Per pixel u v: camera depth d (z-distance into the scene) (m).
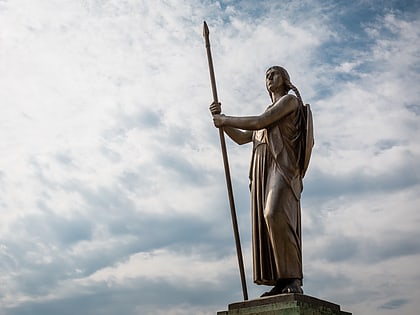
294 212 16.02
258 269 16.25
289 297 14.69
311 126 16.70
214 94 17.72
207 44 18.48
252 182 16.77
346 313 15.97
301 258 16.05
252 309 14.95
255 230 16.44
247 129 16.83
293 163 16.36
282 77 17.48
